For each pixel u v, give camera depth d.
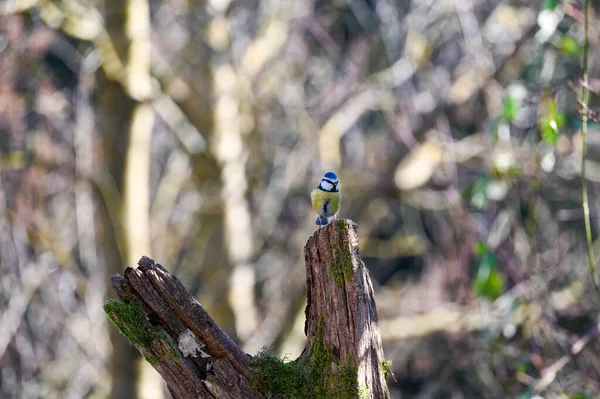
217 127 15.34
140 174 14.28
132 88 13.93
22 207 14.95
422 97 15.09
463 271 13.59
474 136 14.77
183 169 18.22
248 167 16.03
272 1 16.59
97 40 13.95
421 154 14.07
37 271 15.77
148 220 14.54
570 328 13.56
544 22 9.58
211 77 15.35
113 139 14.08
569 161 12.93
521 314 11.92
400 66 15.37
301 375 5.33
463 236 13.39
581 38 11.34
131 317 5.20
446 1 15.32
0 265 15.54
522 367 9.84
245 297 15.84
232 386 5.26
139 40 14.05
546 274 12.44
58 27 13.77
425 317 14.55
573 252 15.15
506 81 13.75
